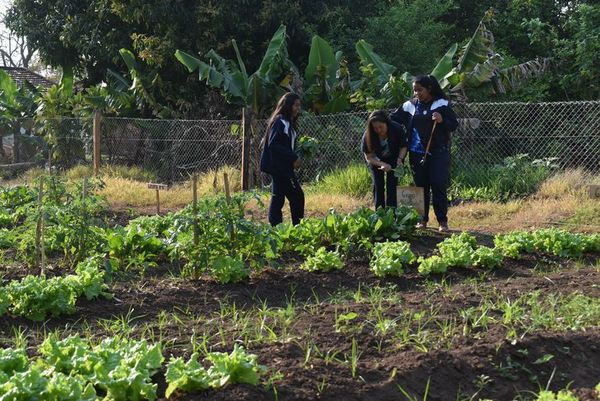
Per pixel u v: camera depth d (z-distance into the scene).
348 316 5.16
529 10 20.09
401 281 6.95
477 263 7.38
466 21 23.19
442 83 14.68
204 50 18.77
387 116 8.94
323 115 14.52
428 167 9.26
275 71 16.55
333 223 8.20
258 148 14.34
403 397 4.22
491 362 4.59
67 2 20.92
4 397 3.58
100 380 3.97
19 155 19.50
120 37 20.25
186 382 4.00
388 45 19.78
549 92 17.95
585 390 4.29
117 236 7.35
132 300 6.09
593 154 13.17
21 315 5.52
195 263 6.71
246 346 4.79
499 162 13.34
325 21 19.89
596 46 16.19
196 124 15.95
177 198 13.41
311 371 4.36
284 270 7.18
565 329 5.11
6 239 8.22
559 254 7.94
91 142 17.33
